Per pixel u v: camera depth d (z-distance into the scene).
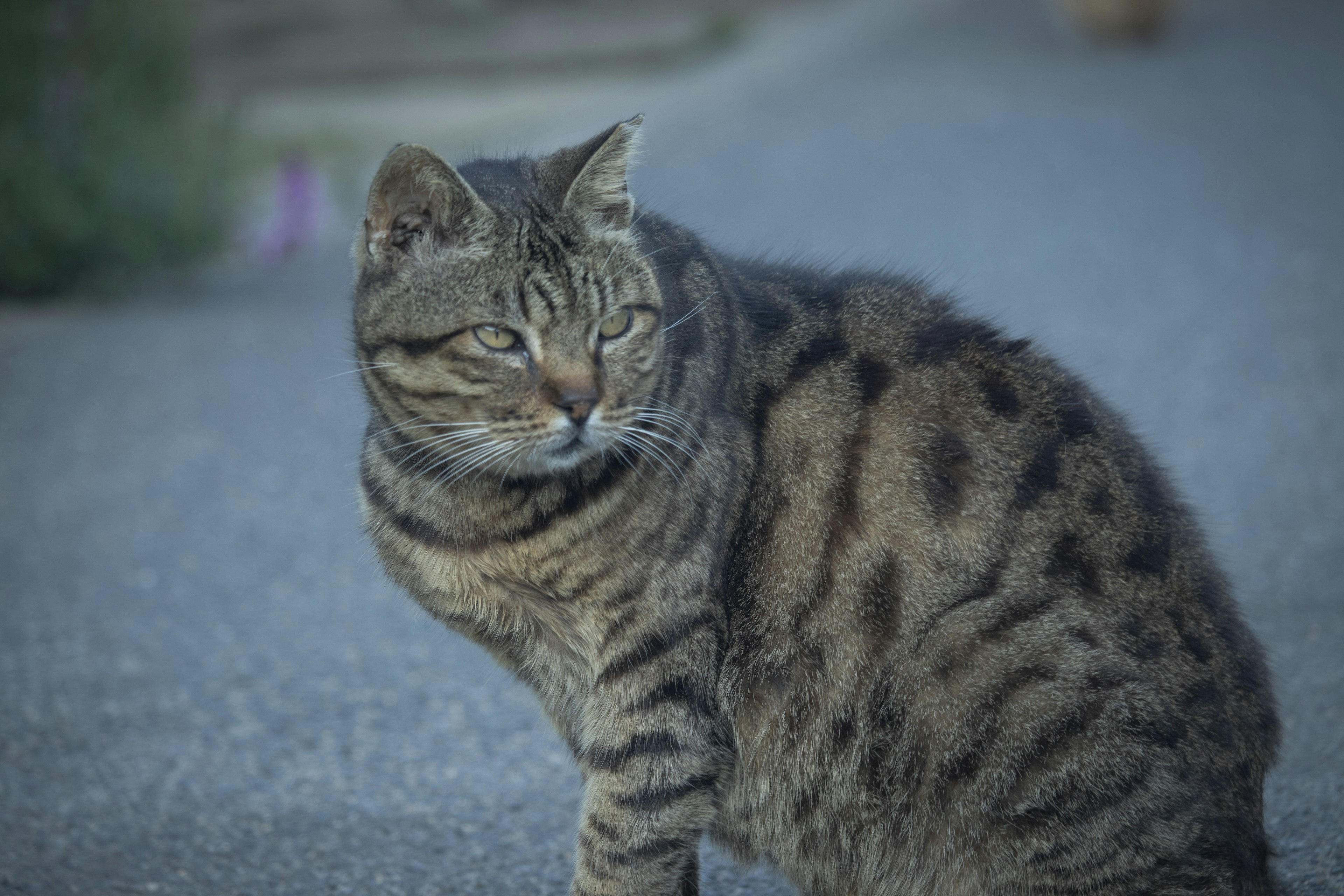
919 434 3.49
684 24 25.75
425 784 4.68
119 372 9.57
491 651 3.69
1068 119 15.76
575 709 3.65
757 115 16.67
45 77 11.64
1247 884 3.29
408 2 25.06
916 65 19.50
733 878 4.17
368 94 19.92
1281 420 7.44
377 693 5.38
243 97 14.84
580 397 3.33
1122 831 3.21
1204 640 3.45
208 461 7.91
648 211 3.93
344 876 4.10
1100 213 11.91
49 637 5.89
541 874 4.09
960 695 3.30
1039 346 4.10
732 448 3.45
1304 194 12.12
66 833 4.38
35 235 11.26
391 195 3.38
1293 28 21.16
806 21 25.58
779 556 3.43
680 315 3.61
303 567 6.58
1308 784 4.23
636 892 3.41
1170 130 14.91
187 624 6.00
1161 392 7.93
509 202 3.49
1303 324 8.95
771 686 3.44
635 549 3.37
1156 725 3.23
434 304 3.38
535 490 3.39
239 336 10.37
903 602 3.36
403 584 3.64
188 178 12.02
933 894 3.44
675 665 3.36
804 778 3.48
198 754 4.92
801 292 3.81
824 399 3.54
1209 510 6.40
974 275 10.24
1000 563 3.37
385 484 3.57
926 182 13.22
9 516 7.20
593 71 21.55
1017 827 3.29
